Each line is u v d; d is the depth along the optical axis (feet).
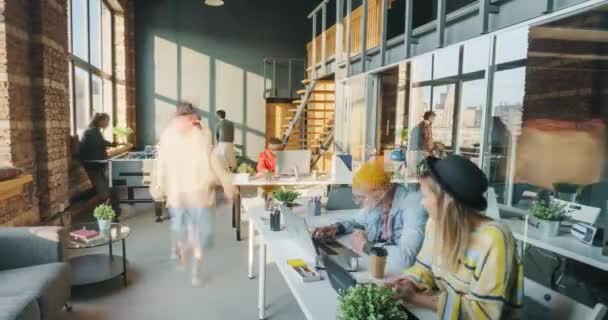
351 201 10.43
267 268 12.39
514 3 10.65
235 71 31.89
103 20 26.43
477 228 4.51
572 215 9.45
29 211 13.28
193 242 12.89
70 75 19.51
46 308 7.52
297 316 9.41
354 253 6.55
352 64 21.91
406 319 4.24
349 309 4.10
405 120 18.38
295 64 32.73
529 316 4.98
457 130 15.60
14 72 12.58
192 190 12.62
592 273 9.65
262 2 31.89
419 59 14.75
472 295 4.33
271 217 8.71
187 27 30.89
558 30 12.56
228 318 9.29
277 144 16.60
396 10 26.40
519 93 14.47
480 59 13.83
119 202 19.61
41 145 14.23
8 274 8.09
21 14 13.08
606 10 10.66
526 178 14.29
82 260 12.05
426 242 5.41
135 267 12.35
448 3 18.78
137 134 30.60
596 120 15.43
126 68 28.43
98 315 9.34
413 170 14.05
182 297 10.36
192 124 12.47
